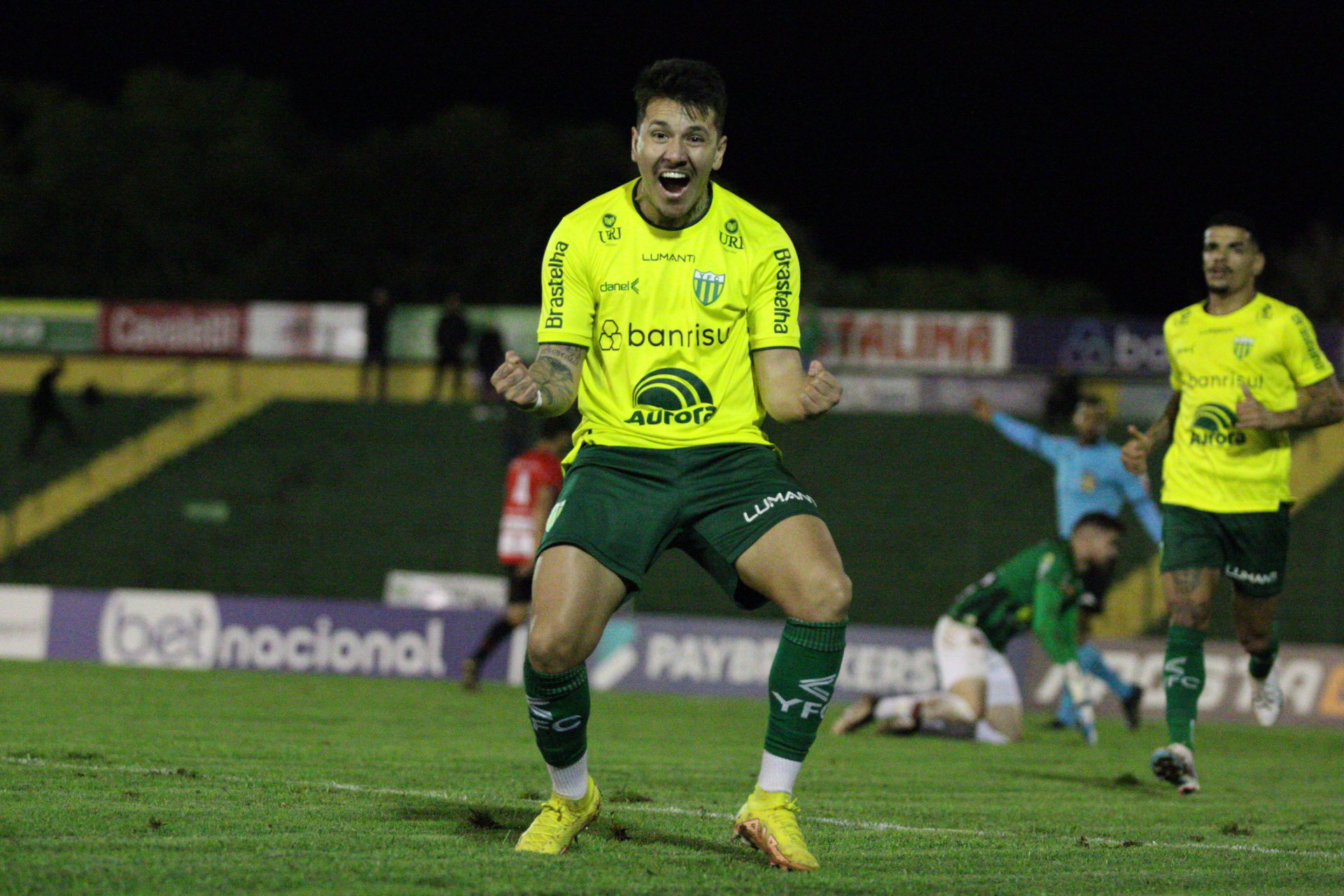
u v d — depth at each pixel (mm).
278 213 83688
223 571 46625
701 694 29484
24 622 32031
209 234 84250
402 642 30500
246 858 8031
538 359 8703
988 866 9047
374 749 15383
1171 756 13781
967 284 84188
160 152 86500
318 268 82125
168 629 31344
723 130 8648
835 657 8469
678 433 8664
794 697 8500
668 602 43500
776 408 8750
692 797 12078
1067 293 84562
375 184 81875
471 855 8398
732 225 8820
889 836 10258
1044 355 60062
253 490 51438
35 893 6883
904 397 57625
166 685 24516
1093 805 13000
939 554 46281
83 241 84438
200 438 55156
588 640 8406
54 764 12516
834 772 15250
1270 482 14477
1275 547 14570
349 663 30688
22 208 84250
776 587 8500
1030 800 13227
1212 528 14508
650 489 8594
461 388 57031
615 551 8453
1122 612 42031
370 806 10375
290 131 91500
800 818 11039
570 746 8672
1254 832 11312
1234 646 27859
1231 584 14859
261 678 27734
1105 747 20750
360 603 30812
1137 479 24203
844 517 48312
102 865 7617
